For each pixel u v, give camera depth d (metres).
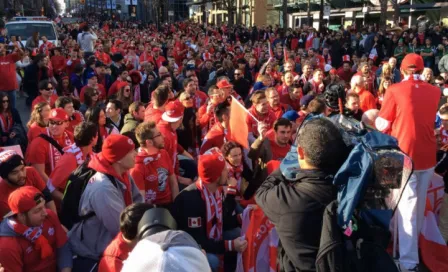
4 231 3.31
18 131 6.77
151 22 67.62
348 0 37.03
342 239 2.30
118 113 6.83
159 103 6.44
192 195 3.89
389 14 31.94
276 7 48.22
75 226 3.68
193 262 1.58
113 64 13.38
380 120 4.64
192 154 7.11
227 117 5.86
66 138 5.41
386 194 2.29
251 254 3.82
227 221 4.31
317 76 9.16
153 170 4.57
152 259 1.55
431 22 29.48
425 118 4.42
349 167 2.23
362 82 7.21
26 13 64.75
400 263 4.55
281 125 5.06
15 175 3.91
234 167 4.83
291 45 24.73
